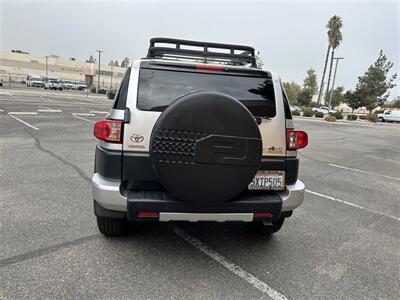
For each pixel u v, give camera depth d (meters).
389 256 3.27
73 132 10.06
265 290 2.54
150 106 2.66
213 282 2.60
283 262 3.00
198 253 3.06
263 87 2.91
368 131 22.73
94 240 3.17
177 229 3.57
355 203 5.04
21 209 3.84
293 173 2.94
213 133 2.43
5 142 7.84
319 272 2.87
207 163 2.45
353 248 3.40
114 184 2.63
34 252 2.88
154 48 3.59
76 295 2.32
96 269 2.66
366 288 2.66
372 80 54.22
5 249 2.90
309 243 3.46
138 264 2.79
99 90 56.97
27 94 29.69
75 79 89.50
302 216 4.28
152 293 2.40
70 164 6.10
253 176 2.55
